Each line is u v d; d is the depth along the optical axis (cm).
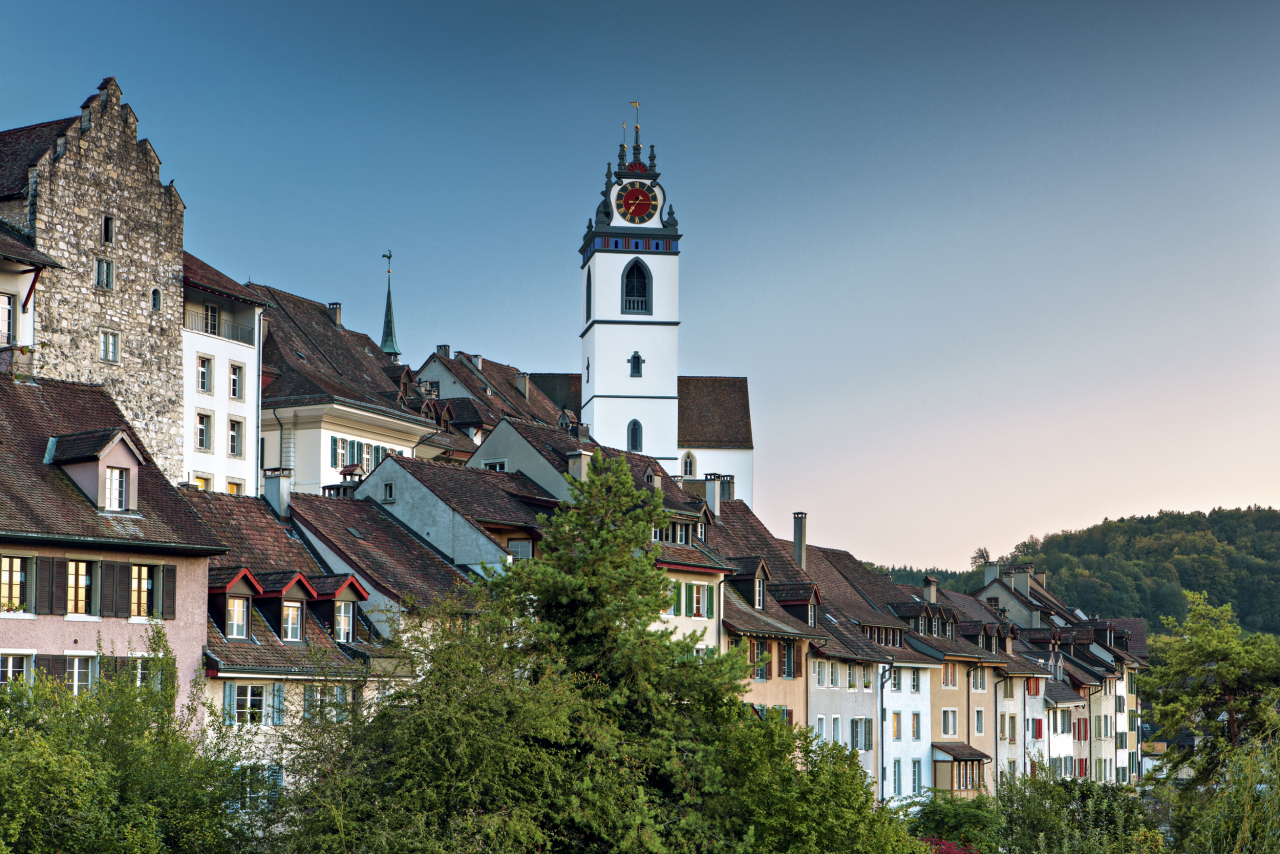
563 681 3491
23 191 5688
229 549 4303
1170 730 6700
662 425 11244
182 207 6412
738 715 3822
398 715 3309
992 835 4778
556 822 3344
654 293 11312
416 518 5084
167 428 6272
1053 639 9800
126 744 3069
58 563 3656
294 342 7850
